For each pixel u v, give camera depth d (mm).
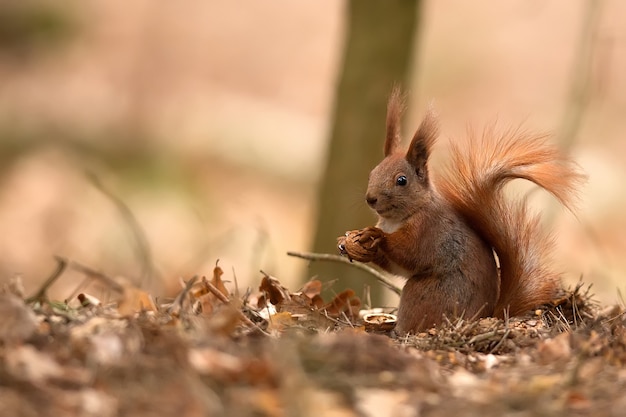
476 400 5797
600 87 14523
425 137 9164
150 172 26047
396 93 9836
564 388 5984
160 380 5781
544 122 28969
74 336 6391
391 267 9156
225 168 27391
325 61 35125
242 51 35000
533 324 8461
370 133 13625
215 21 36000
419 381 6016
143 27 34969
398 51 13633
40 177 24438
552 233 9273
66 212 22672
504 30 33594
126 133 28922
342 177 13680
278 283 9031
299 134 29453
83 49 33156
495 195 9000
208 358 6035
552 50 32812
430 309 8852
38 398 5527
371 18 13625
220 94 32719
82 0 33688
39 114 28859
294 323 7941
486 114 30250
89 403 5488
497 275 9164
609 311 8945
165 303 8906
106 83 32281
